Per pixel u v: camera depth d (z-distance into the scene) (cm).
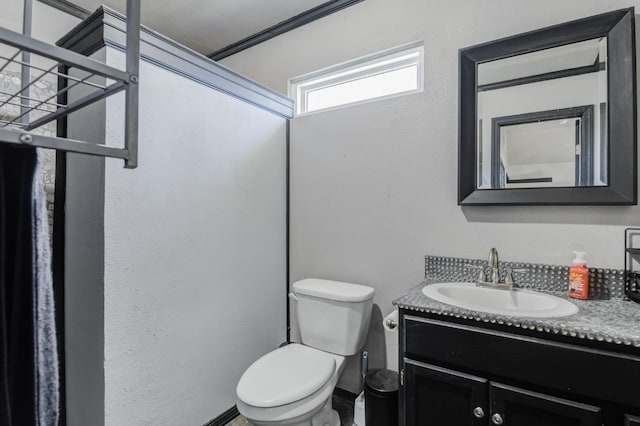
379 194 197
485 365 114
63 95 156
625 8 135
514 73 158
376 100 199
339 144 213
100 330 135
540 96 152
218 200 184
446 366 122
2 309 60
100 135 136
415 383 127
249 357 204
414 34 187
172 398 160
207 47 274
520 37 154
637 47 135
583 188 142
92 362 139
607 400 97
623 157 134
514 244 159
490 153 163
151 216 151
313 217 224
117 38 138
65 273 155
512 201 156
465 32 172
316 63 228
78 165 147
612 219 140
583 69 144
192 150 169
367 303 181
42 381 63
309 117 226
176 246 162
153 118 151
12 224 61
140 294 146
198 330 172
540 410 105
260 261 212
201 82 174
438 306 125
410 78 201
